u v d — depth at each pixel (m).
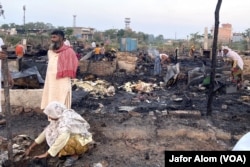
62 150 5.09
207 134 6.61
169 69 13.10
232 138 6.58
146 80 14.09
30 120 7.44
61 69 6.27
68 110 5.27
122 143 6.18
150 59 20.78
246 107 9.39
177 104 9.62
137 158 5.51
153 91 11.69
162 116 8.04
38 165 5.00
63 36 6.38
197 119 7.83
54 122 5.20
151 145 6.09
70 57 6.34
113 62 15.68
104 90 11.21
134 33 59.81
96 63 14.95
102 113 8.27
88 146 5.66
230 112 8.70
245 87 12.70
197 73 12.68
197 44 37.50
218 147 6.04
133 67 16.94
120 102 9.72
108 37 54.16
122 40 35.50
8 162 4.95
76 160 5.25
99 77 14.38
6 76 4.84
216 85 11.55
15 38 31.84
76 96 9.64
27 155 5.23
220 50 17.89
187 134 6.64
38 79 9.35
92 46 27.89
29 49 22.80
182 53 28.34
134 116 8.02
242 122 7.75
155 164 5.29
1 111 7.48
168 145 6.10
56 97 6.40
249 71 15.33
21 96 7.84
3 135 6.36
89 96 10.38
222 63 16.89
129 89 11.67
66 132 5.00
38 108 7.91
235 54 12.55
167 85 12.57
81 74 14.62
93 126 7.02
